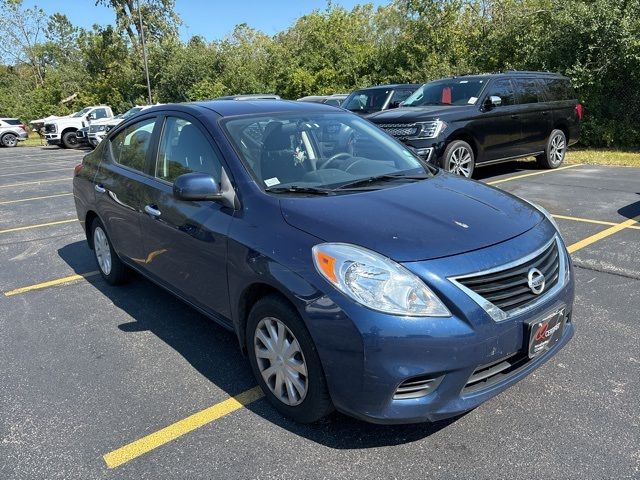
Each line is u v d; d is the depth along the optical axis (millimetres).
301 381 2701
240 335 3107
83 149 24422
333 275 2459
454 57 18250
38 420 2967
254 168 3236
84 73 39406
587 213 6805
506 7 16906
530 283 2605
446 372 2393
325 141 3721
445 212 2850
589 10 13336
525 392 3035
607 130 13664
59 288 5062
